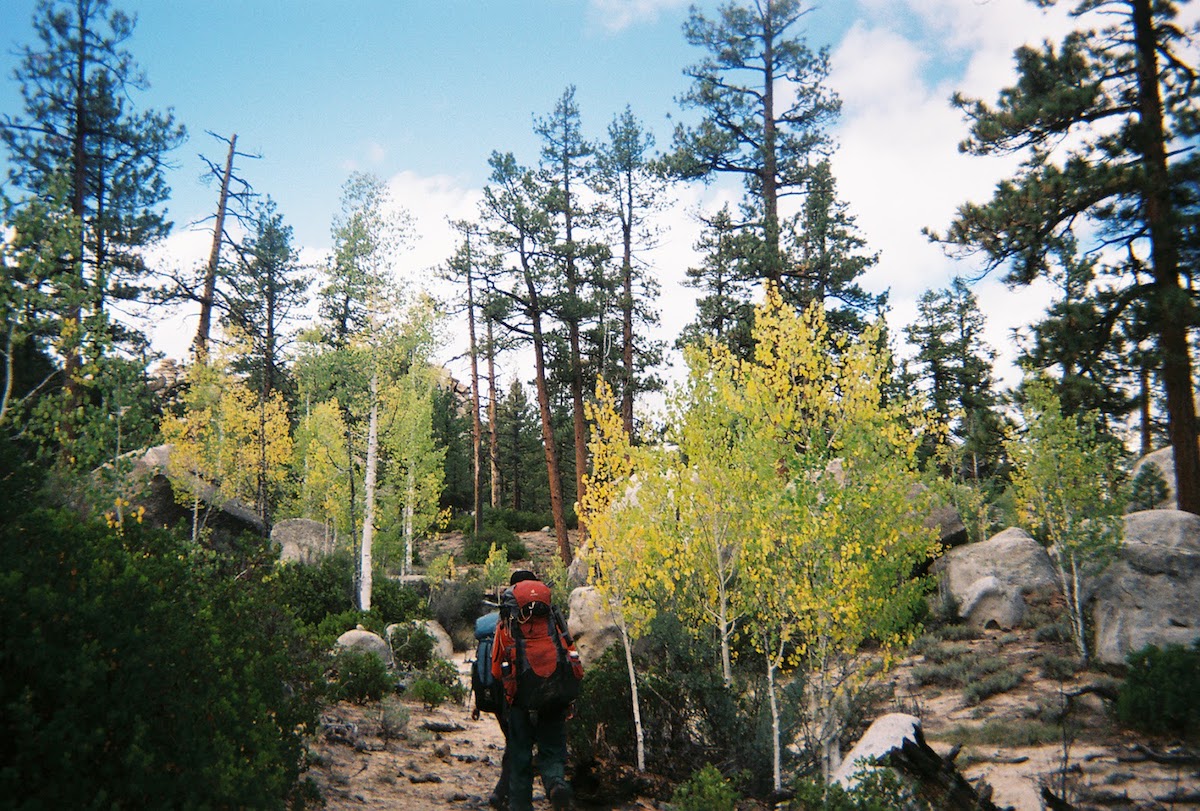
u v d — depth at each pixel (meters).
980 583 15.67
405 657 14.64
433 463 29.72
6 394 6.68
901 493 7.51
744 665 9.60
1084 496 12.54
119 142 24.75
